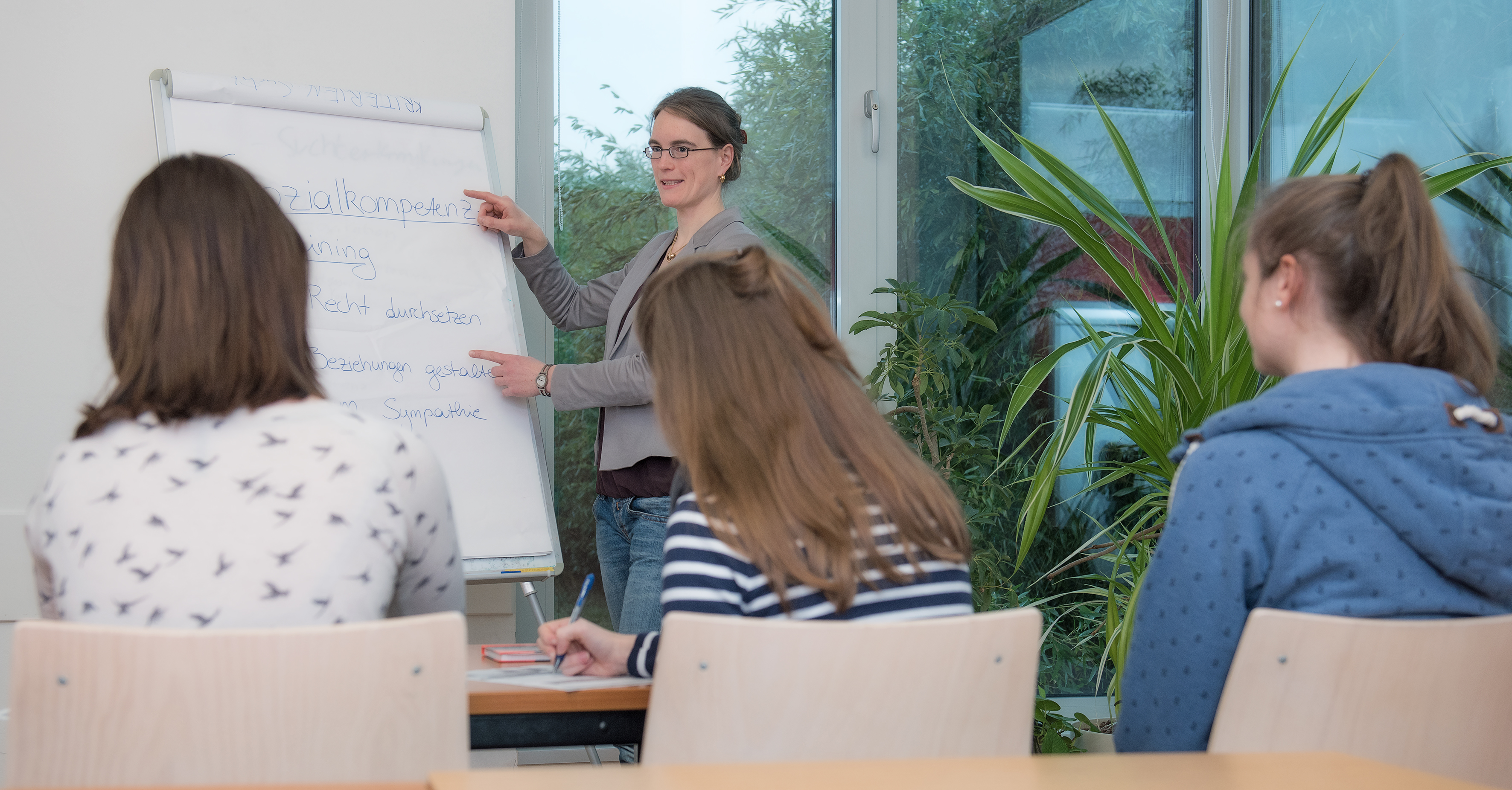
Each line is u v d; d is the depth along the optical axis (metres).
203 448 0.98
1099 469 2.86
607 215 2.70
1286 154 3.06
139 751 0.80
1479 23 2.51
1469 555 1.02
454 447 2.13
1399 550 1.03
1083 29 3.10
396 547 1.01
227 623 0.92
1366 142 2.82
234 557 0.94
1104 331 3.07
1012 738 0.96
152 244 1.00
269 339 1.02
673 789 0.58
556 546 2.19
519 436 2.21
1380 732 0.96
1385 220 1.10
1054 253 3.06
